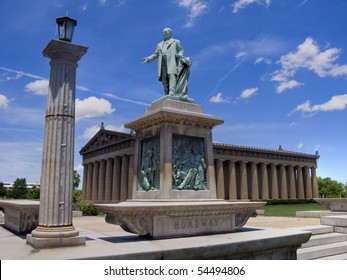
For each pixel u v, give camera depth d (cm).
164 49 1579
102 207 1125
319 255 1500
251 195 8656
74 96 1095
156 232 1137
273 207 6762
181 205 1155
